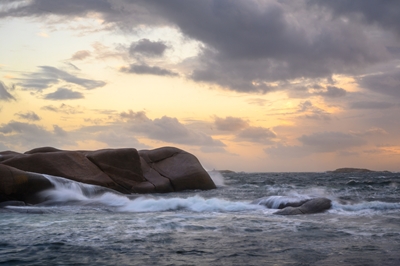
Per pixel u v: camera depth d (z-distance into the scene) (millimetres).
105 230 8352
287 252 6488
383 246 6953
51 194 13961
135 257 6098
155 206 12586
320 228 8781
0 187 13539
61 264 5695
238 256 6211
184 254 6320
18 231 8195
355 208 12055
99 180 18109
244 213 11516
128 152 19750
